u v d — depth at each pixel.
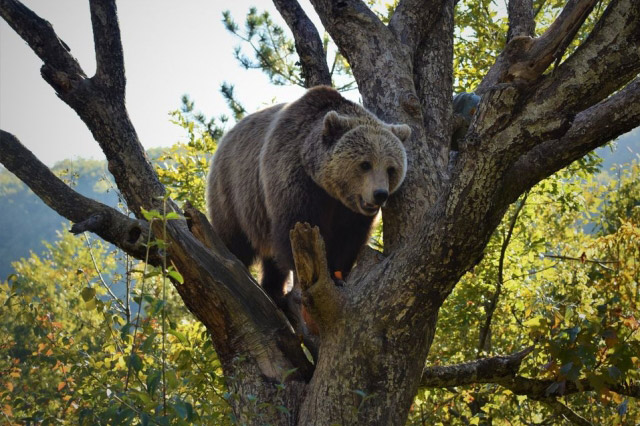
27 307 8.27
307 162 7.34
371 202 6.72
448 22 7.88
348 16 7.57
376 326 5.61
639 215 13.60
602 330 7.12
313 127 7.49
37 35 6.47
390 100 7.32
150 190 6.53
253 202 7.98
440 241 5.31
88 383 7.62
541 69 4.80
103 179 9.64
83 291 6.02
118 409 5.16
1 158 6.09
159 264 6.05
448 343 12.91
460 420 10.84
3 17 6.48
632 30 4.77
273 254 7.85
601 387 7.03
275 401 5.85
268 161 7.49
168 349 8.71
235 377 5.83
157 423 4.82
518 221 14.45
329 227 7.77
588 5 4.54
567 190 14.48
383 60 7.43
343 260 7.87
